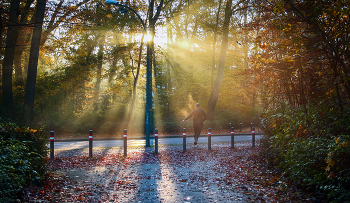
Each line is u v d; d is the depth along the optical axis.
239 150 11.73
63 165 8.47
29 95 16.45
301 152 5.49
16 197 4.56
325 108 5.71
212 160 9.43
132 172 7.60
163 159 9.69
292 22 5.36
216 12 21.83
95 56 22.28
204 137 19.09
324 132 5.38
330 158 4.33
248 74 7.37
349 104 5.45
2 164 4.62
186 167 8.28
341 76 5.15
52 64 26.17
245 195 5.35
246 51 22.25
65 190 5.66
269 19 6.68
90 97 24.09
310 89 6.52
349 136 4.43
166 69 26.00
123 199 5.23
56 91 22.20
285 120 7.08
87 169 7.98
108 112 24.16
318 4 4.92
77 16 13.59
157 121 22.95
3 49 18.45
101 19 18.50
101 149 12.32
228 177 6.87
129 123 21.91
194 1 19.83
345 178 4.21
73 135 19.77
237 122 26.78
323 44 5.13
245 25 7.54
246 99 29.19
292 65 5.84
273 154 7.11
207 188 5.94
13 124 6.04
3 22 14.09
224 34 22.14
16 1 15.71
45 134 6.64
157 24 17.52
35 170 5.75
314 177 4.87
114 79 23.64
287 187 5.44
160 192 5.69
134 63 23.16
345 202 3.94
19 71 21.98
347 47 4.96
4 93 18.25
